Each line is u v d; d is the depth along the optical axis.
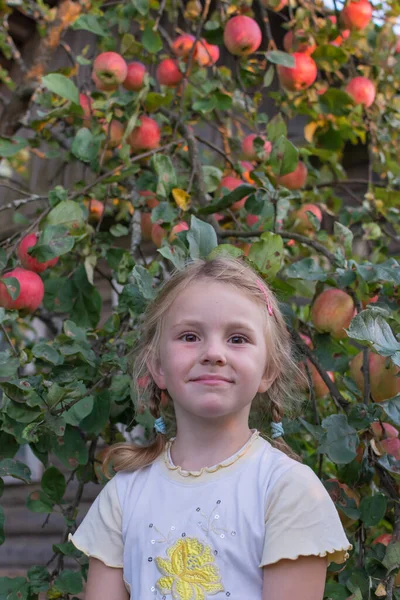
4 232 4.12
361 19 2.70
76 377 1.84
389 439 1.83
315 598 1.23
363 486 1.83
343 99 2.71
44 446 1.82
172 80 2.70
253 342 1.36
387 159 2.96
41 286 2.07
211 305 1.35
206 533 1.27
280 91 2.84
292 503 1.26
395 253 3.86
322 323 1.97
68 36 4.21
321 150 2.79
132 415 1.95
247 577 1.24
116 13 2.69
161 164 2.14
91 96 2.56
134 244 2.45
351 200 4.12
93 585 1.38
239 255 1.70
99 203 2.69
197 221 1.73
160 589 1.26
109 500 1.42
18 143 2.53
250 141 2.61
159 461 1.43
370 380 1.84
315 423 1.91
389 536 1.78
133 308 1.85
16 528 4.21
